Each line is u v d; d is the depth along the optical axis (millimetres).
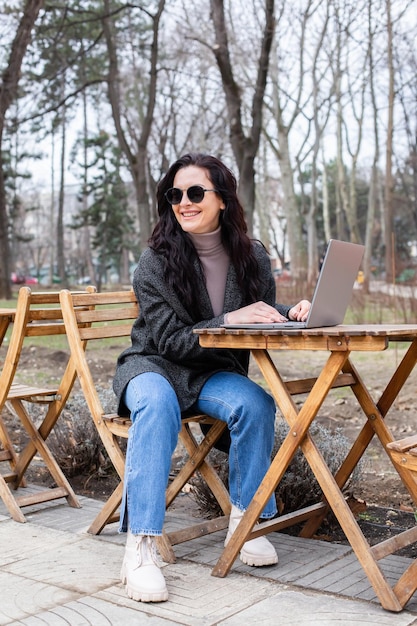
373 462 4836
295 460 3568
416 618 2459
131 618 2490
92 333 3445
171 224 3236
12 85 15789
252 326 2816
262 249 3424
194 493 3770
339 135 32906
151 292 3154
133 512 2756
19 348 3650
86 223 47656
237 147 16328
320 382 2646
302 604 2584
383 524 3594
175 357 3133
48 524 3566
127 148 20375
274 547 3193
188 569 2959
